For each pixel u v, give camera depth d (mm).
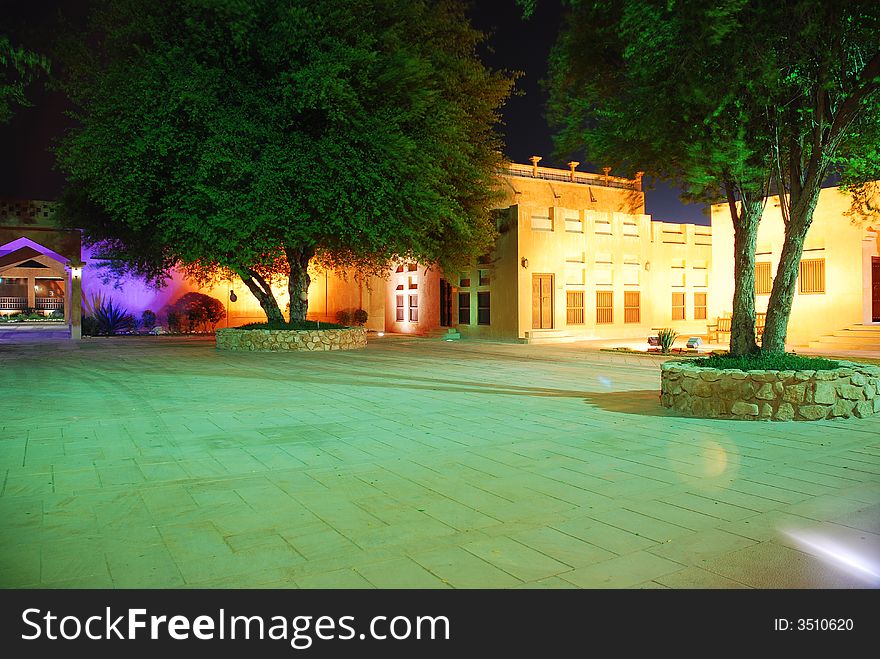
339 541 4078
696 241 30156
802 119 8891
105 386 11508
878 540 4172
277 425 7984
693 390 8695
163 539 4090
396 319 30953
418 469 5883
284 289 30422
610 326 27078
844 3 7766
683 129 9375
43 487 5203
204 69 16281
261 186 15828
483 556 3863
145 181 16938
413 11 18469
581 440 7152
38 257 34062
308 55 16344
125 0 17406
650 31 8180
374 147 16438
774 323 9281
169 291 28812
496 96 21375
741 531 4320
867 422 8062
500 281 25234
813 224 20094
